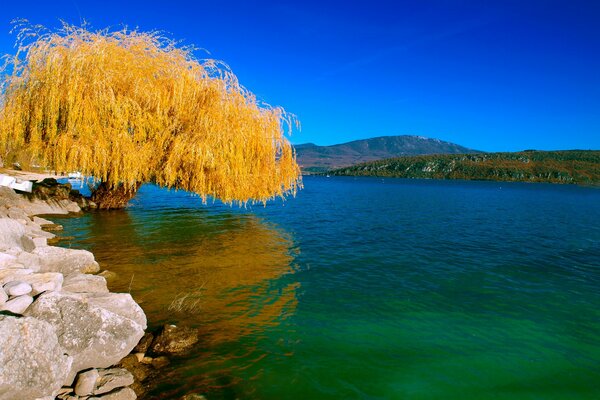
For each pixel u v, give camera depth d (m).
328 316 9.67
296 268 14.07
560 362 7.75
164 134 19.27
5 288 6.47
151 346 7.34
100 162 18.08
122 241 16.89
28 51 17.70
